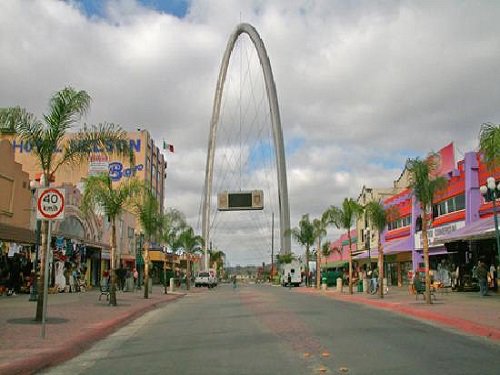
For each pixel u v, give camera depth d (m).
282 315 19.03
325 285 45.59
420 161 23.45
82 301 24.52
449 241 31.12
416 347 11.33
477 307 20.61
